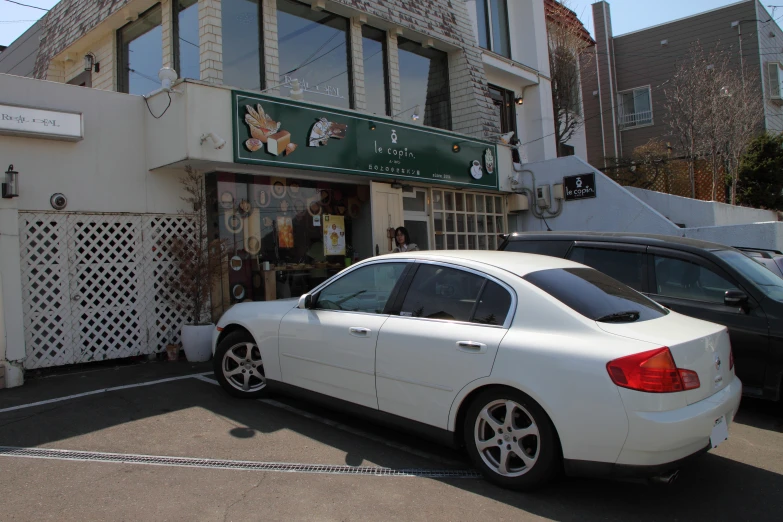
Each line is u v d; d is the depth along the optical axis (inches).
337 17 404.5
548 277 158.9
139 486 146.5
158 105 299.6
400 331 165.8
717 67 654.5
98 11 394.6
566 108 701.9
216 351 227.5
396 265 182.1
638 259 236.1
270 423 196.5
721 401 140.0
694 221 470.9
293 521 129.6
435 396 156.4
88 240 285.1
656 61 815.7
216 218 325.7
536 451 140.5
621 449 128.3
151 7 367.6
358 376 175.2
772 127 749.9
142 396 228.1
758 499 145.8
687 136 608.7
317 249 386.0
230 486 147.3
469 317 157.6
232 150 304.3
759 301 205.3
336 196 401.7
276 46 359.3
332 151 357.4
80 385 247.0
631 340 134.6
